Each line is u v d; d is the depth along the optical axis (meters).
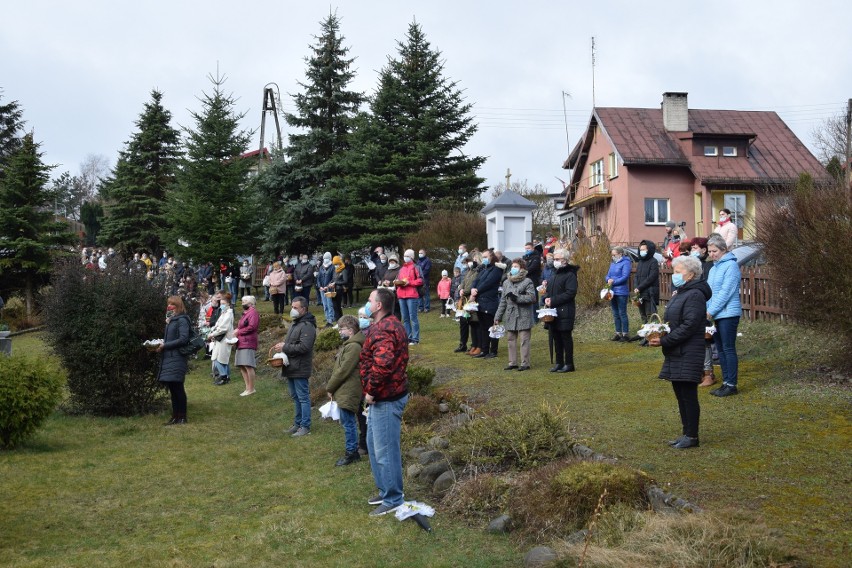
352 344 7.94
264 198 29.25
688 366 6.48
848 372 8.60
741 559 4.12
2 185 28.83
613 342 13.48
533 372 10.89
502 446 6.84
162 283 11.74
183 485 7.32
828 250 8.43
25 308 28.09
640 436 7.00
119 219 39.84
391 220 27.45
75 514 6.38
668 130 34.06
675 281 6.68
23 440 8.95
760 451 6.27
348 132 30.31
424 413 9.15
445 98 30.03
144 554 5.32
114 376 10.99
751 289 12.59
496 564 4.86
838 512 4.88
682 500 5.07
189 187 25.34
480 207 30.05
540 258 16.16
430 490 6.62
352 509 6.28
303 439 9.34
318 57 30.92
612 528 4.81
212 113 25.25
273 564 5.06
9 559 5.25
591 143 38.16
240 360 13.09
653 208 33.28
